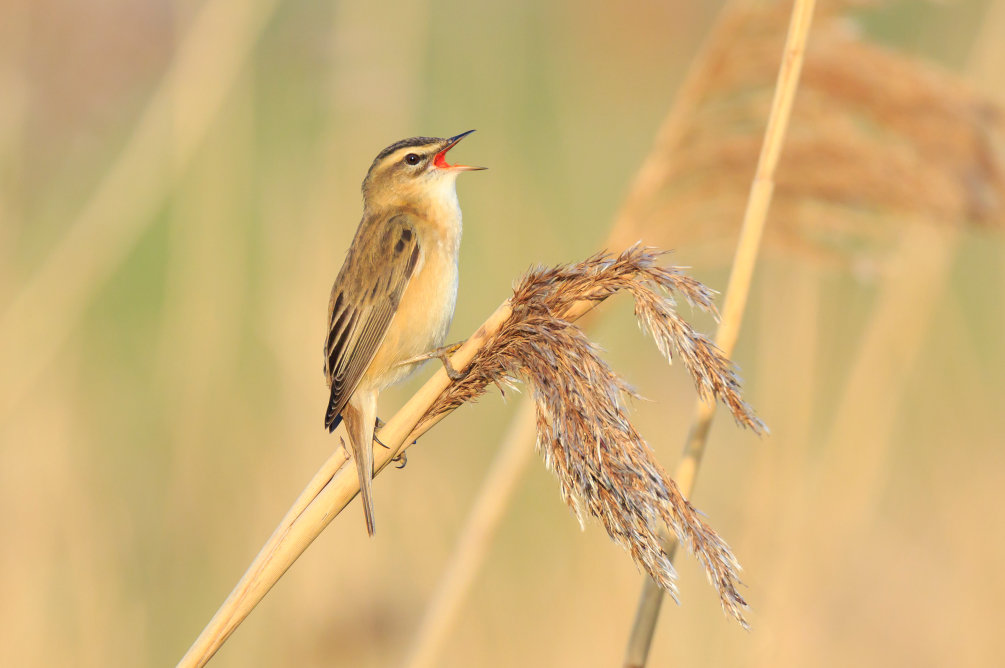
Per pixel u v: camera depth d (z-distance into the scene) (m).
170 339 11.81
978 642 11.36
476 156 14.41
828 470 11.29
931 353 13.73
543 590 11.02
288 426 11.45
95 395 12.56
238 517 11.28
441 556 11.24
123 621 10.68
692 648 10.66
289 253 12.19
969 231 9.71
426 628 8.26
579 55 17.97
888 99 9.21
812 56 9.30
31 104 12.30
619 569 11.23
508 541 11.09
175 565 11.17
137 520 11.52
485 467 12.17
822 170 9.28
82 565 10.54
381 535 11.17
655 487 4.89
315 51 13.02
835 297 13.87
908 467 13.47
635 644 6.05
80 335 11.77
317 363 11.49
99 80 12.85
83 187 12.98
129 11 13.01
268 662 10.84
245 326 12.17
